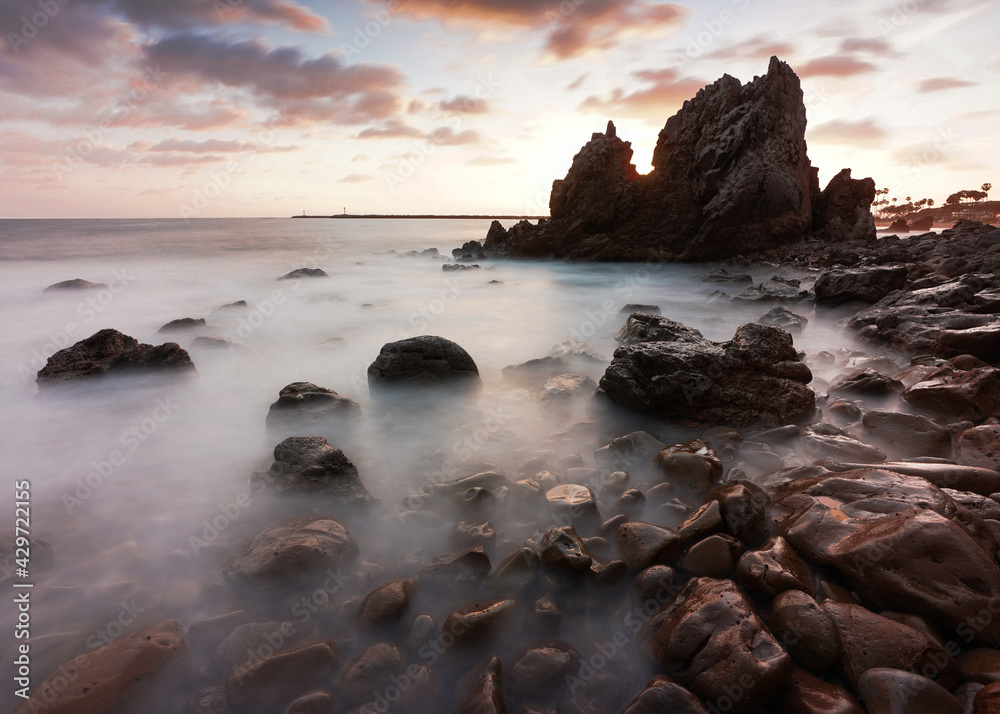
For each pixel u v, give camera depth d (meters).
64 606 3.88
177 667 3.24
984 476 4.69
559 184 38.19
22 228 84.69
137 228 86.94
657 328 10.59
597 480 5.54
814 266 25.92
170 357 9.61
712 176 32.03
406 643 3.45
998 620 3.14
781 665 2.94
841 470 5.15
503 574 3.96
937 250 22.92
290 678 3.15
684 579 3.99
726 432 6.57
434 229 100.25
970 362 7.73
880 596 3.47
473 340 13.24
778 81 31.39
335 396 7.77
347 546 4.28
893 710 2.75
